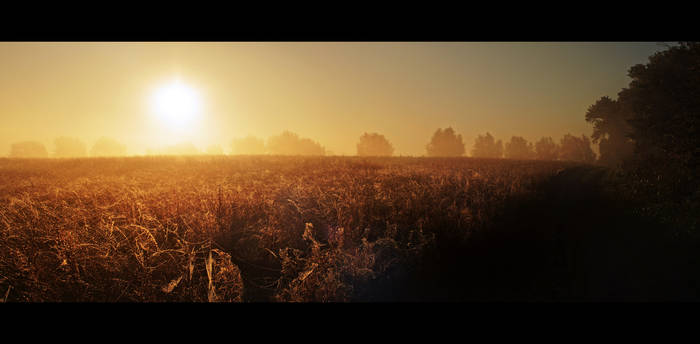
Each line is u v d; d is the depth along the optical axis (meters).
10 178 10.35
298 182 8.88
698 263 5.00
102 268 3.52
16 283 3.15
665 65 13.74
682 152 11.35
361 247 4.66
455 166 19.02
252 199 6.35
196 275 3.70
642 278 4.45
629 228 7.08
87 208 5.49
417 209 6.33
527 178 13.65
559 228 6.83
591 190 12.93
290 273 3.95
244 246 4.57
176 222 4.96
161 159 18.20
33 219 4.65
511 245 5.39
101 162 16.06
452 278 4.16
